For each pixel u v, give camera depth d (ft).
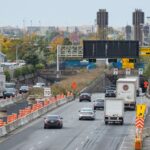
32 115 410.31
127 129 353.31
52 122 354.54
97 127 365.20
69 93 626.64
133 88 496.23
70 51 651.66
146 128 334.85
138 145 260.21
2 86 596.29
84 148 265.95
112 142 288.71
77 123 389.80
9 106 520.42
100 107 501.15
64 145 276.41
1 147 268.41
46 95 525.34
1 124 322.14
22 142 287.69
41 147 268.41
